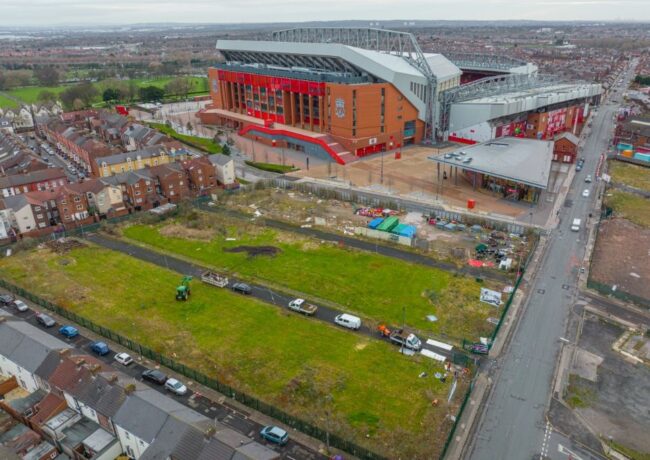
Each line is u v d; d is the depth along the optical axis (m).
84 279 76.19
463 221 93.88
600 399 50.12
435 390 51.59
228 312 66.44
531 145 123.06
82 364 49.69
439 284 72.19
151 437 41.72
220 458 38.16
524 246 83.44
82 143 134.75
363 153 144.00
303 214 100.00
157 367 56.28
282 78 160.50
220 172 117.19
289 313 65.94
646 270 75.88
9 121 180.12
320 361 56.25
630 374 53.56
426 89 151.75
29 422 47.47
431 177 122.38
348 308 66.94
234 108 193.25
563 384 52.22
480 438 45.78
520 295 69.06
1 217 89.81
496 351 57.72
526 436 45.91
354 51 143.62
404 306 66.94
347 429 46.53
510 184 107.56
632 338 59.62
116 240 90.50
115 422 44.16
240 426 47.56
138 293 71.88
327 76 146.00
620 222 93.94
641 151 137.00
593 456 43.69
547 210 100.12
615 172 125.19
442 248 83.44
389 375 53.84
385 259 80.31
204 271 78.19
